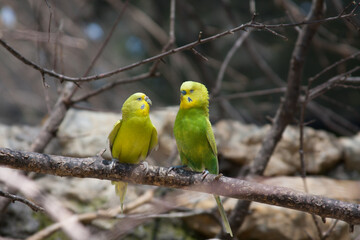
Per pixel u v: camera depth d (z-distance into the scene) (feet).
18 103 73.77
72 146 38.88
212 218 35.35
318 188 36.22
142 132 25.12
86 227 34.17
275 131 33.09
